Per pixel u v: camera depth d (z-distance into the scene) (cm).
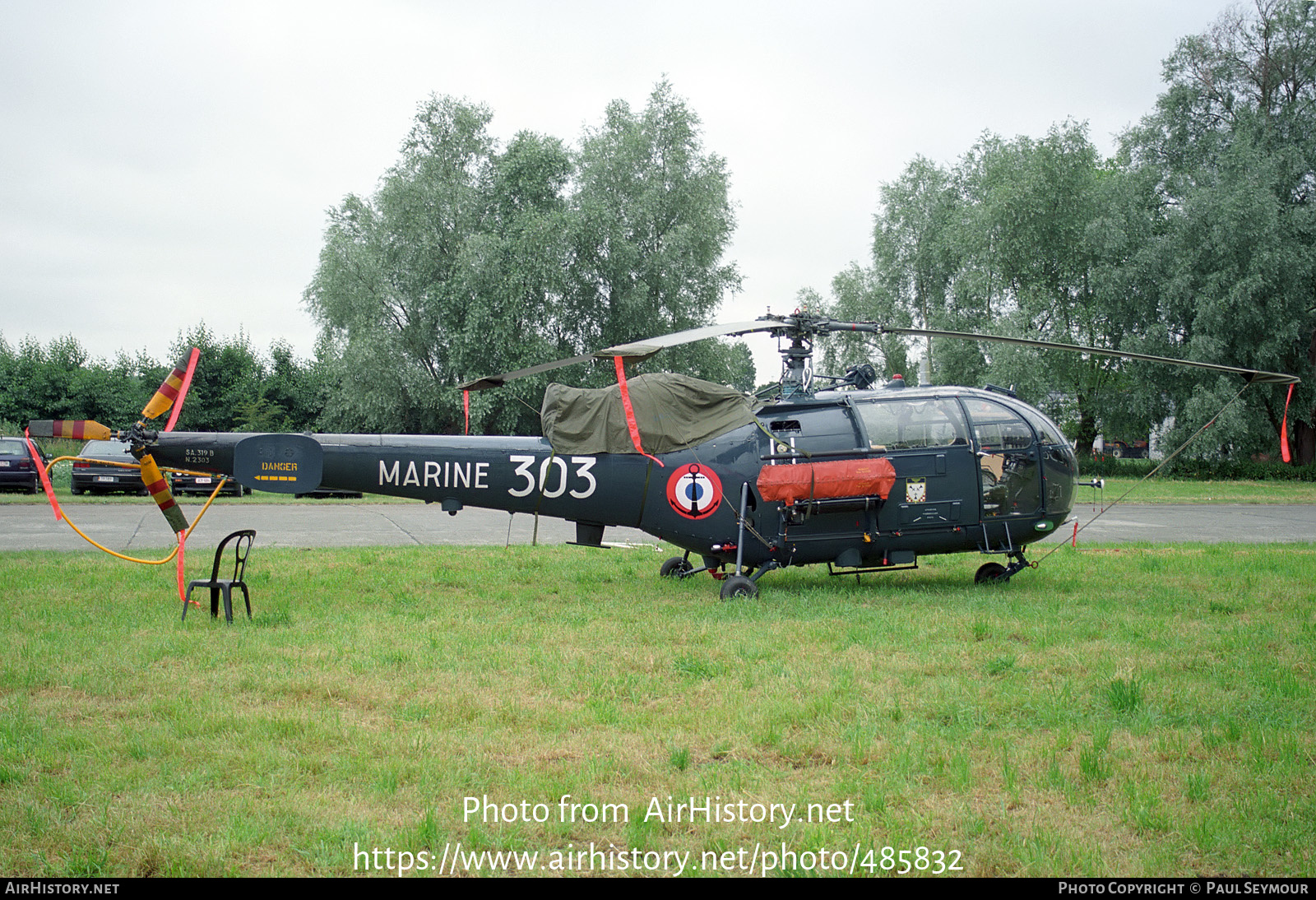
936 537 951
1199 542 1539
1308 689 579
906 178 4234
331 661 641
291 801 404
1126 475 3812
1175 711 541
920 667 635
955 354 3697
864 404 953
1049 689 575
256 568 1107
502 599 933
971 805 410
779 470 888
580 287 3444
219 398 4028
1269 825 386
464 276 3212
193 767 443
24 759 449
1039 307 3562
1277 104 3759
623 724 512
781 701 546
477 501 957
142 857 353
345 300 3384
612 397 957
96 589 933
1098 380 3953
